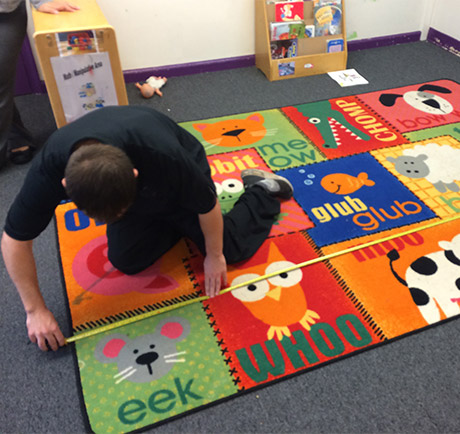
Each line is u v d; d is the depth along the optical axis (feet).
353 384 4.15
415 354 4.38
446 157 6.79
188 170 3.59
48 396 4.14
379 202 6.04
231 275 5.10
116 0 8.06
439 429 3.84
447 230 5.62
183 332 4.57
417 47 10.07
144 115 3.58
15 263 3.84
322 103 8.16
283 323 4.63
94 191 2.75
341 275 5.09
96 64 6.15
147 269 5.22
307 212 5.90
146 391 4.12
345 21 9.18
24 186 3.43
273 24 8.46
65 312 4.82
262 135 7.36
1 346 4.51
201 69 9.24
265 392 4.11
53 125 7.77
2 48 6.05
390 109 7.95
